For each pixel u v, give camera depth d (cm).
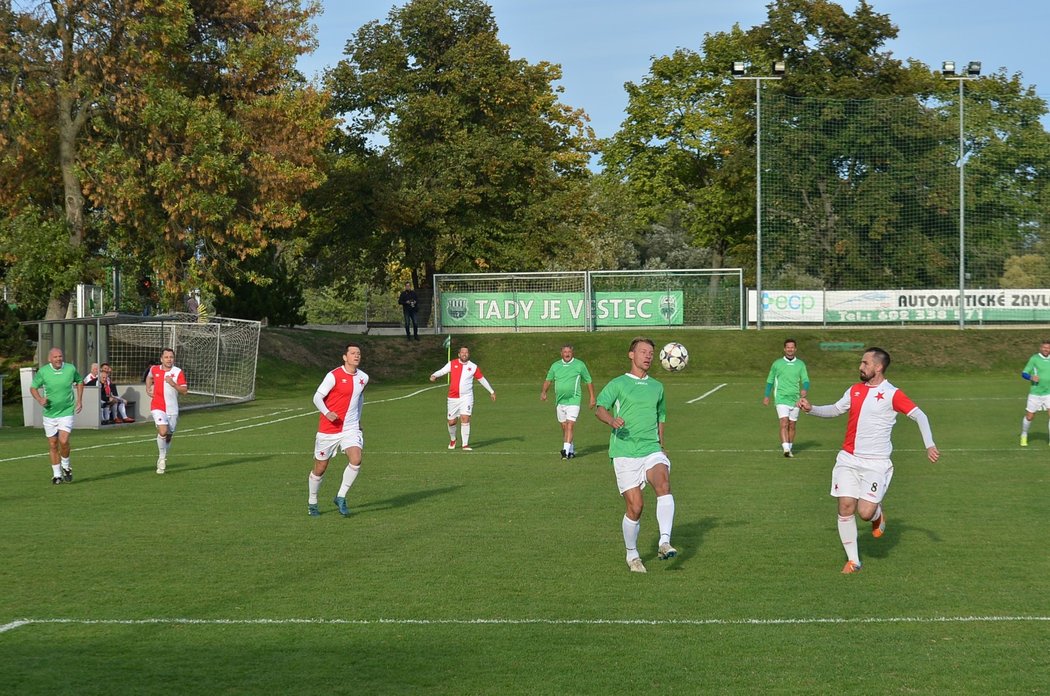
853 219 5394
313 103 4125
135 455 2097
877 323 4950
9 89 3475
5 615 888
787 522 1298
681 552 1122
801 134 5359
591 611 885
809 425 2638
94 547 1169
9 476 1789
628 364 4625
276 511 1411
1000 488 1568
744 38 6294
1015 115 5506
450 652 773
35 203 3950
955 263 5312
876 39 6066
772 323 4916
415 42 5759
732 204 6216
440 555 1116
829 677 709
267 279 4006
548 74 5966
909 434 2369
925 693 678
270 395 3988
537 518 1342
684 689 688
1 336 3609
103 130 3672
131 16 3553
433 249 5806
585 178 6147
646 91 6644
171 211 3644
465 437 2153
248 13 3984
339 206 5534
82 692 693
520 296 5028
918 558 1084
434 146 5588
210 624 855
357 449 1362
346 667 740
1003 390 3691
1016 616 859
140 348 3722
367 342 4859
